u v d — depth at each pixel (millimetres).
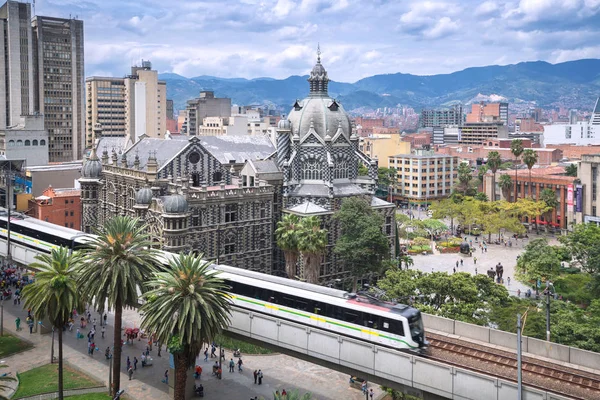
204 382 85938
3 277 130375
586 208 188500
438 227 182625
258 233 128375
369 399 81500
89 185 146750
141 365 90438
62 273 72562
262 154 162125
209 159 136375
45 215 174500
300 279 117375
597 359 61594
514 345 67312
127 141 186875
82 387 82188
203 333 64562
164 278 65562
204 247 118812
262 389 84125
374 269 120938
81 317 106688
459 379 56000
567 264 151500
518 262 129625
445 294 91562
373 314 67625
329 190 130250
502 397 53406
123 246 71062
